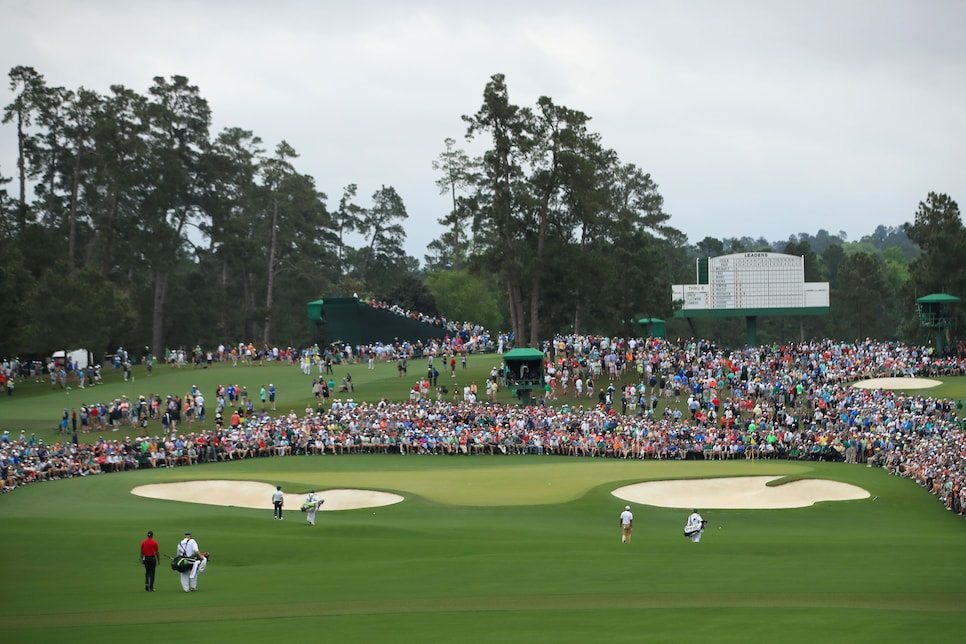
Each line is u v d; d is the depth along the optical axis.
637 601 24.86
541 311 109.06
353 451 71.56
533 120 101.56
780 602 24.30
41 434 75.25
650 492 53.50
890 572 29.11
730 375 85.56
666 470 59.34
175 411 77.88
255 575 31.41
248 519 44.34
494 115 100.62
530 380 83.25
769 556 33.59
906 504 50.34
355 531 41.25
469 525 43.53
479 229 102.62
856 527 44.88
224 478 56.41
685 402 83.19
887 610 23.08
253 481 55.09
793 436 66.88
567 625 22.30
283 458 69.50
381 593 27.19
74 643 21.91
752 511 49.03
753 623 21.81
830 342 98.44
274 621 23.73
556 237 103.69
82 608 26.25
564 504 48.94
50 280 99.69
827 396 76.44
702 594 25.59
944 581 27.28
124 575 31.98
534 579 28.75
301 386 92.88
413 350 112.56
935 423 66.12
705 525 45.34
